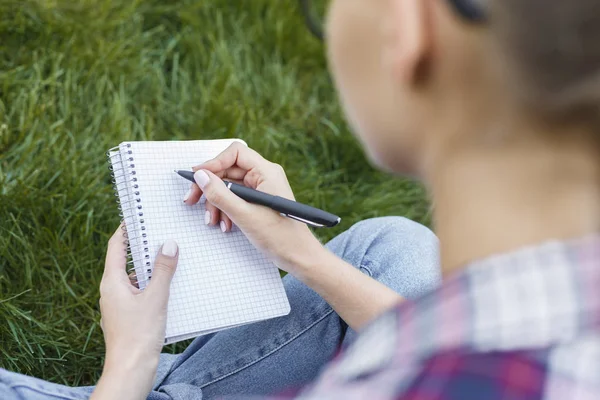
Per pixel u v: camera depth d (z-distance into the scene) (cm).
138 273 111
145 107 201
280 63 225
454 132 44
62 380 157
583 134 41
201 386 117
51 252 169
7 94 190
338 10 51
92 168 184
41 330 158
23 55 199
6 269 167
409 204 207
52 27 203
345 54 51
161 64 213
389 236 128
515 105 41
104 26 210
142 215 113
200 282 113
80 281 171
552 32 38
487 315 42
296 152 208
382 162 54
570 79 38
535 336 41
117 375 97
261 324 121
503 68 40
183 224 116
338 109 217
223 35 222
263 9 234
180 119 204
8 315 156
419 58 43
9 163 182
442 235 47
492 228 44
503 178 43
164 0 227
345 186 203
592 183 42
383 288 112
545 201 42
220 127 203
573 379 40
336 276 111
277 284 118
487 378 40
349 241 130
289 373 118
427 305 45
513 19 39
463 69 42
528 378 40
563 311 41
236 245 118
